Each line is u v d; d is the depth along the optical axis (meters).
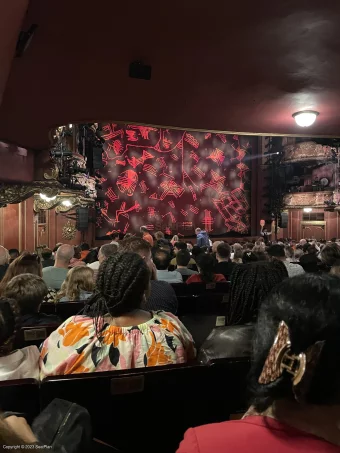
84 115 5.94
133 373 1.61
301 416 0.74
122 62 4.41
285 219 24.61
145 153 24.42
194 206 25.64
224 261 6.05
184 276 5.76
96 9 3.42
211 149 26.22
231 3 3.37
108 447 1.48
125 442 1.64
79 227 14.10
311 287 0.77
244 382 1.74
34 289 2.78
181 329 1.98
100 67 4.50
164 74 4.74
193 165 25.70
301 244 11.46
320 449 0.70
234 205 26.80
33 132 6.40
